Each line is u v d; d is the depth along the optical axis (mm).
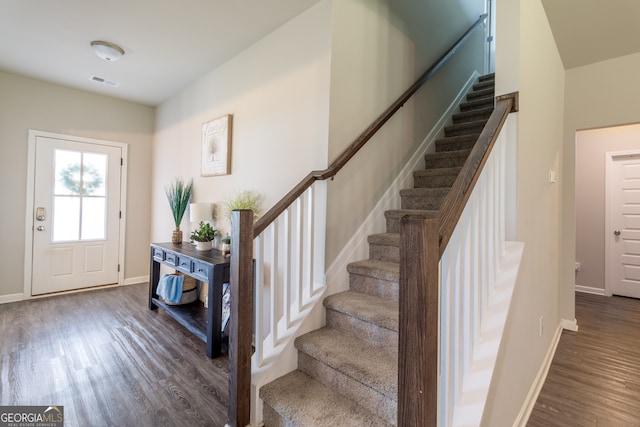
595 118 3064
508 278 1590
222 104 3213
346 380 1625
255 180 2760
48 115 3842
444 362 1134
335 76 2166
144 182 4625
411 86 2838
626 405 2014
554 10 2354
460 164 2865
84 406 1849
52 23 2553
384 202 2590
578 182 4863
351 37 2287
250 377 1671
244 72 2916
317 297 2043
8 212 3635
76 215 4082
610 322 3492
